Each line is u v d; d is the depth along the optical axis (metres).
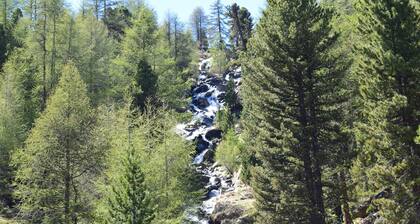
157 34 71.69
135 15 90.62
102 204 29.27
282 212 28.61
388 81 24.47
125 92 53.03
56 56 58.53
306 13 30.59
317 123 29.19
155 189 32.78
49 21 58.59
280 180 29.62
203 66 105.19
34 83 52.00
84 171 31.06
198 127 67.38
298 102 30.23
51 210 29.89
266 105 30.55
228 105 70.31
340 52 30.83
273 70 30.16
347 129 28.59
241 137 53.50
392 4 25.09
